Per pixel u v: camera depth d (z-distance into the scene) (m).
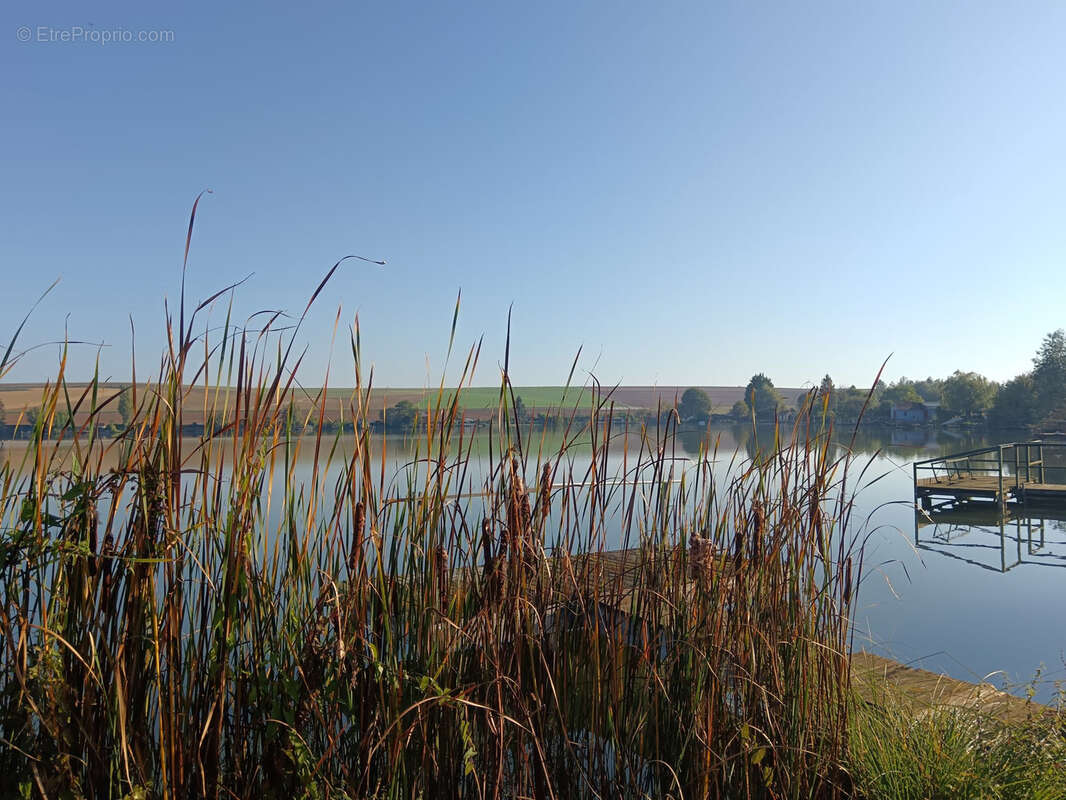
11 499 1.69
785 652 2.67
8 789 1.62
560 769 2.37
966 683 3.90
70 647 1.56
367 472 1.97
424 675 1.99
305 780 1.75
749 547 2.72
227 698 1.91
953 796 2.55
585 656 2.46
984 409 89.94
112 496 1.79
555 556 2.47
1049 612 8.87
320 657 1.92
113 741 1.74
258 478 1.88
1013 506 20.61
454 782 2.12
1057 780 2.55
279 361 1.87
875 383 2.63
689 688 2.56
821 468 2.62
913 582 10.59
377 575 2.03
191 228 1.74
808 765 2.59
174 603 1.77
